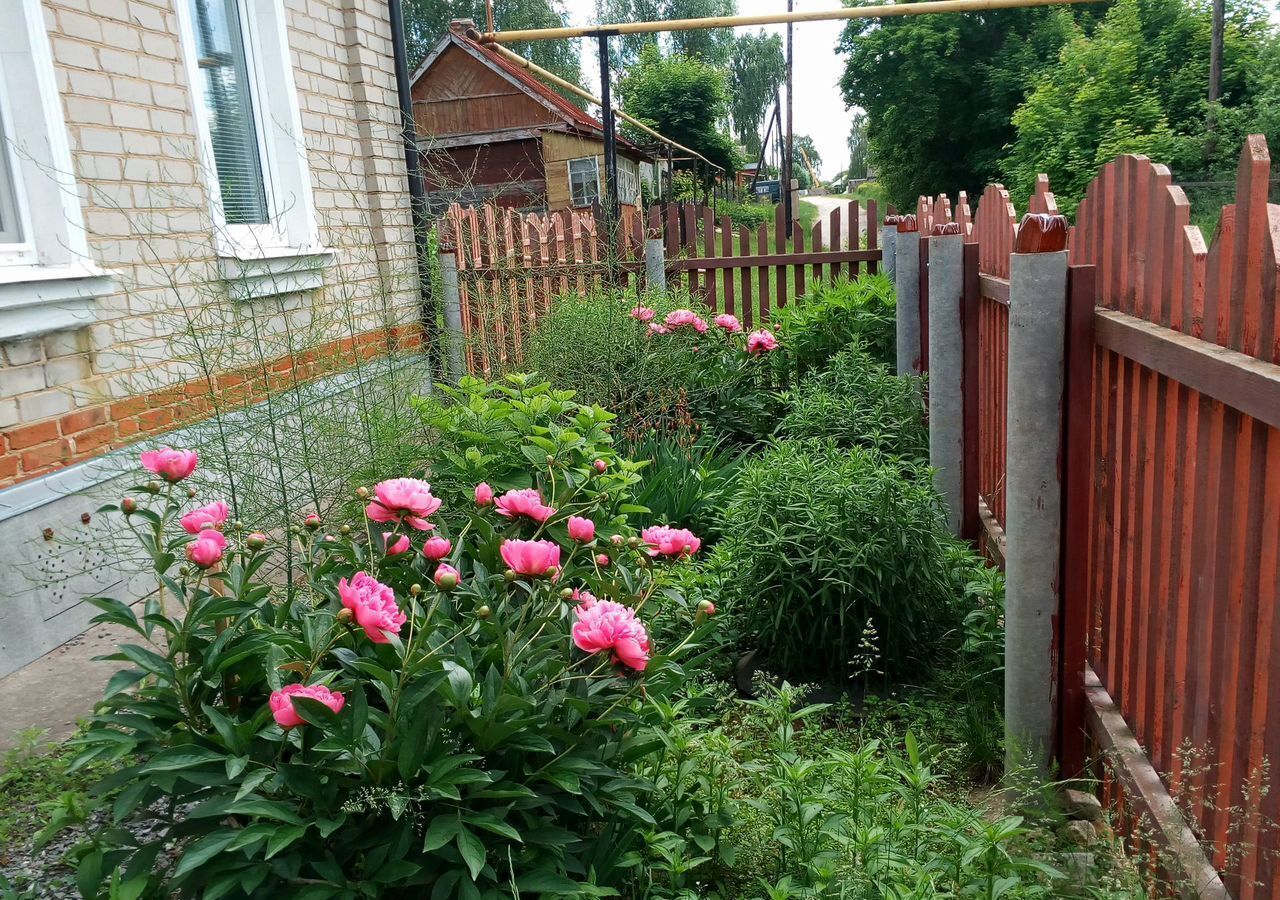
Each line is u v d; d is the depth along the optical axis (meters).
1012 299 2.46
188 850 1.57
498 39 13.33
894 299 6.50
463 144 21.33
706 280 8.16
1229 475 1.73
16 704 3.21
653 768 2.27
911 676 3.42
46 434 3.68
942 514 4.02
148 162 4.38
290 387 3.93
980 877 1.94
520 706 1.76
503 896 1.68
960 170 32.16
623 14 52.56
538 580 2.03
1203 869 1.82
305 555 2.64
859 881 1.89
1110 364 2.43
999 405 4.05
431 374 6.71
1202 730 1.87
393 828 1.75
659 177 34.34
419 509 2.04
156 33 4.44
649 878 2.00
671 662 2.16
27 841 2.36
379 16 6.64
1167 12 24.75
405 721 1.72
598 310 6.05
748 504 3.64
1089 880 2.03
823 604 3.21
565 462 3.28
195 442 3.70
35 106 3.69
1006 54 30.06
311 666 1.83
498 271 7.17
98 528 3.85
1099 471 2.56
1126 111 22.64
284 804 1.68
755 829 2.23
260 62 5.50
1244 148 1.64
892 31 31.02
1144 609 2.23
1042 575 2.54
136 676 1.87
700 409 6.00
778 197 54.22
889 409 5.06
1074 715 2.58
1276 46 22.55
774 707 2.48
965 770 2.84
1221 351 1.71
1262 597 1.60
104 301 4.00
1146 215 2.14
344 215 6.34
